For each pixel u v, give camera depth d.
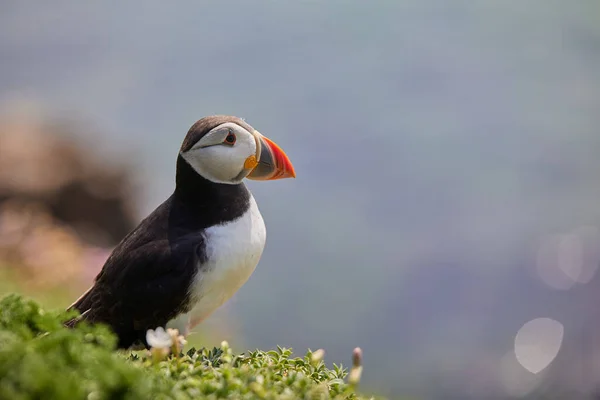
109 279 5.57
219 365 4.78
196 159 5.64
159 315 5.51
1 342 3.86
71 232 14.77
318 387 4.34
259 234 5.85
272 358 4.95
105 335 4.14
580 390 16.77
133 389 3.62
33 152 16.06
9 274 11.46
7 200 14.97
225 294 5.75
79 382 3.51
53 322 4.16
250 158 5.71
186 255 5.46
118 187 16.23
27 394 3.41
